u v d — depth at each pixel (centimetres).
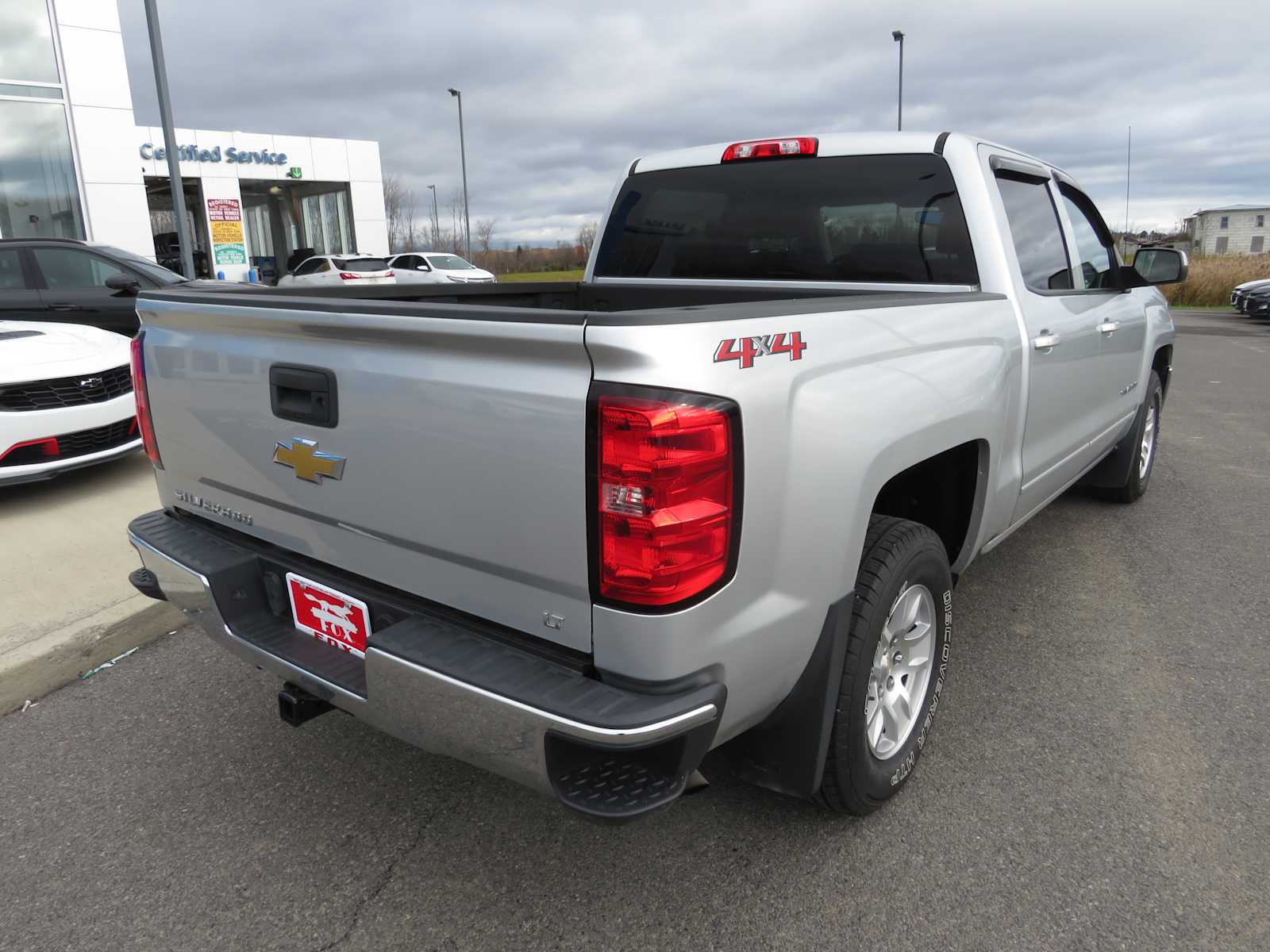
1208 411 874
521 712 165
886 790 238
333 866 227
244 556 232
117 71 1595
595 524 162
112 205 1622
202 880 223
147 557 245
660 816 244
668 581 160
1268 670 325
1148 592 400
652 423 154
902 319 224
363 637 211
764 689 190
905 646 244
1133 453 496
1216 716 293
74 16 1530
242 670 334
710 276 356
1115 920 204
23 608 362
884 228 312
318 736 289
